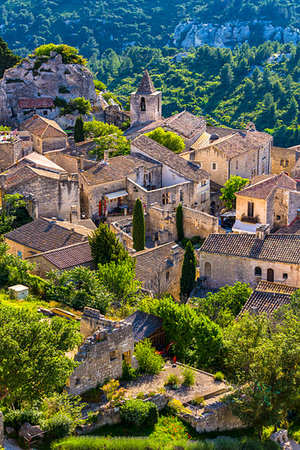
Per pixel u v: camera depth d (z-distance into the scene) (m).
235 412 56.53
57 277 78.88
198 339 65.06
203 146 145.25
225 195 126.19
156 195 118.94
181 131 147.75
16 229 94.50
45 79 162.75
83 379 55.12
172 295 94.00
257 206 109.75
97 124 147.50
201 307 77.00
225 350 65.00
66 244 89.38
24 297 75.19
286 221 110.75
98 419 52.34
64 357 51.84
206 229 110.50
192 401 57.09
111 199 117.50
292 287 79.12
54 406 51.31
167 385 59.28
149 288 88.81
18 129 151.50
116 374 57.94
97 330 58.59
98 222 116.50
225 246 89.62
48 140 134.38
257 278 87.69
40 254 85.00
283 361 57.03
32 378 49.22
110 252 85.19
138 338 66.00
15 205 103.69
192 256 90.19
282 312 67.62
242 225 111.50
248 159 140.38
